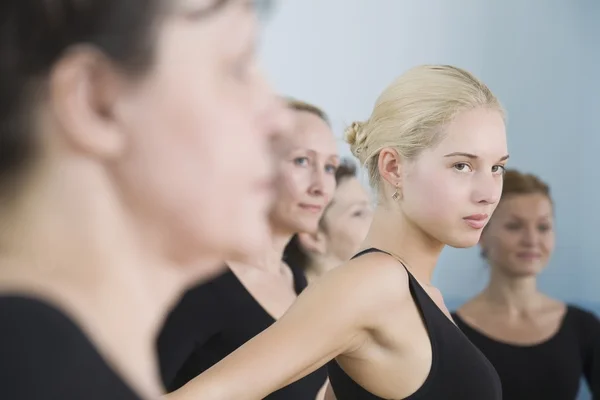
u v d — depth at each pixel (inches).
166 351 83.3
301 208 96.6
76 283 13.3
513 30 198.7
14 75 12.7
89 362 12.5
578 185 205.3
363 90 180.7
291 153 96.7
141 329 14.0
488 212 59.7
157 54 13.2
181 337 84.1
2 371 11.8
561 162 204.4
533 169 202.8
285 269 98.5
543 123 202.8
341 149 120.4
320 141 98.2
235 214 13.9
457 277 185.3
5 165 12.9
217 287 87.3
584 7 203.3
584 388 169.2
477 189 59.1
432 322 57.9
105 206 13.5
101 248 13.4
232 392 49.3
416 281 58.4
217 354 86.1
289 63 175.6
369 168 62.9
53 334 12.3
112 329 13.6
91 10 12.8
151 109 13.3
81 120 13.0
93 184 13.4
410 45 186.1
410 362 57.1
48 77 12.9
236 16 13.8
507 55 198.8
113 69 13.1
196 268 14.5
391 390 57.5
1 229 13.1
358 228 109.1
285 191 96.2
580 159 205.6
